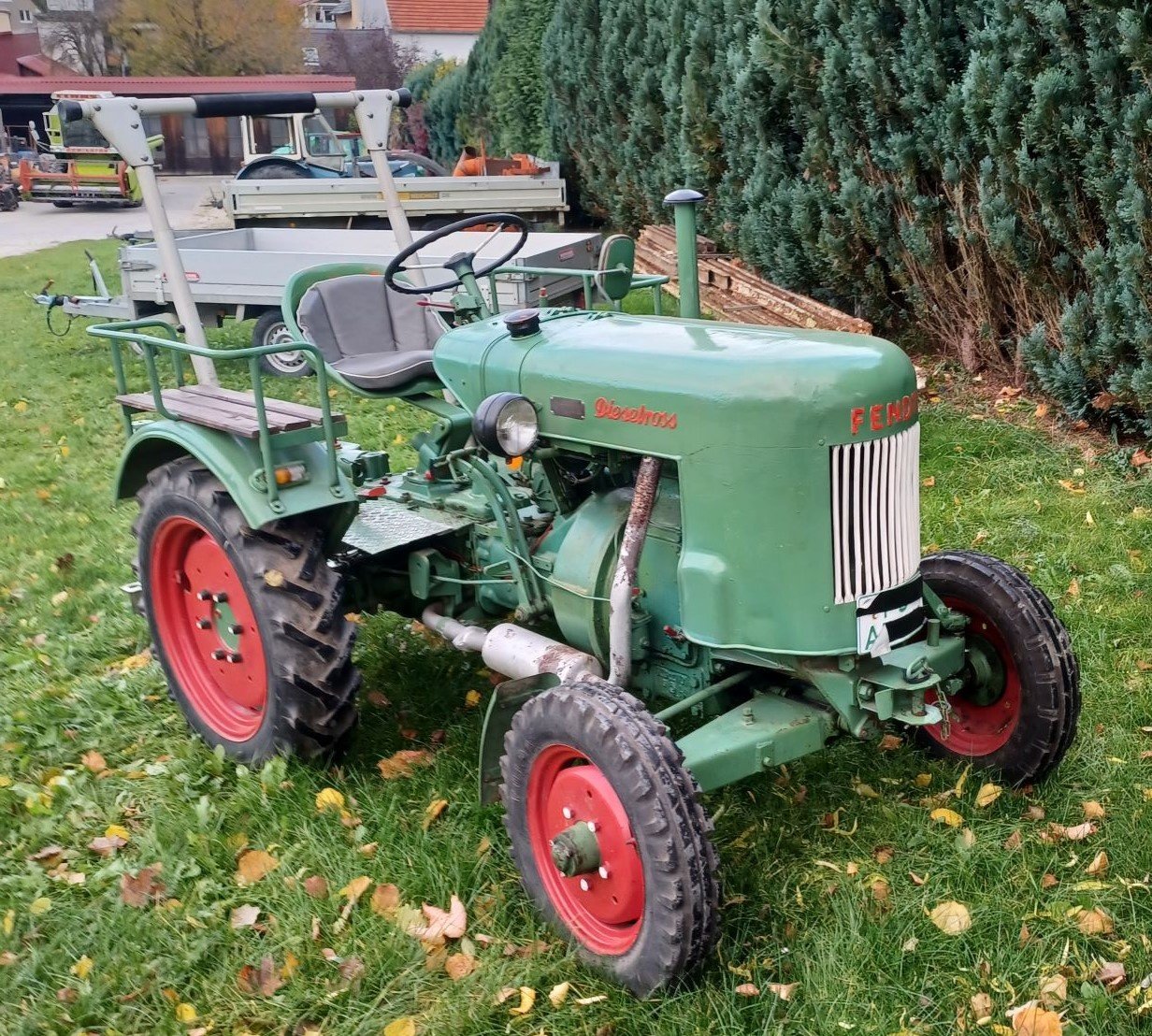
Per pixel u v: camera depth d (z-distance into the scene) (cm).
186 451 336
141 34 3909
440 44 4234
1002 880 274
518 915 272
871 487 247
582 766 253
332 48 3953
